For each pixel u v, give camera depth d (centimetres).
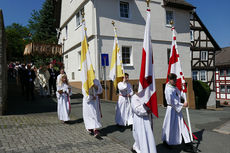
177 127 443
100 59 1223
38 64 1834
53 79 1168
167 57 1558
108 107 935
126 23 1338
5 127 564
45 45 1437
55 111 822
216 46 2239
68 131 561
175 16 1620
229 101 3009
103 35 1240
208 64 2223
